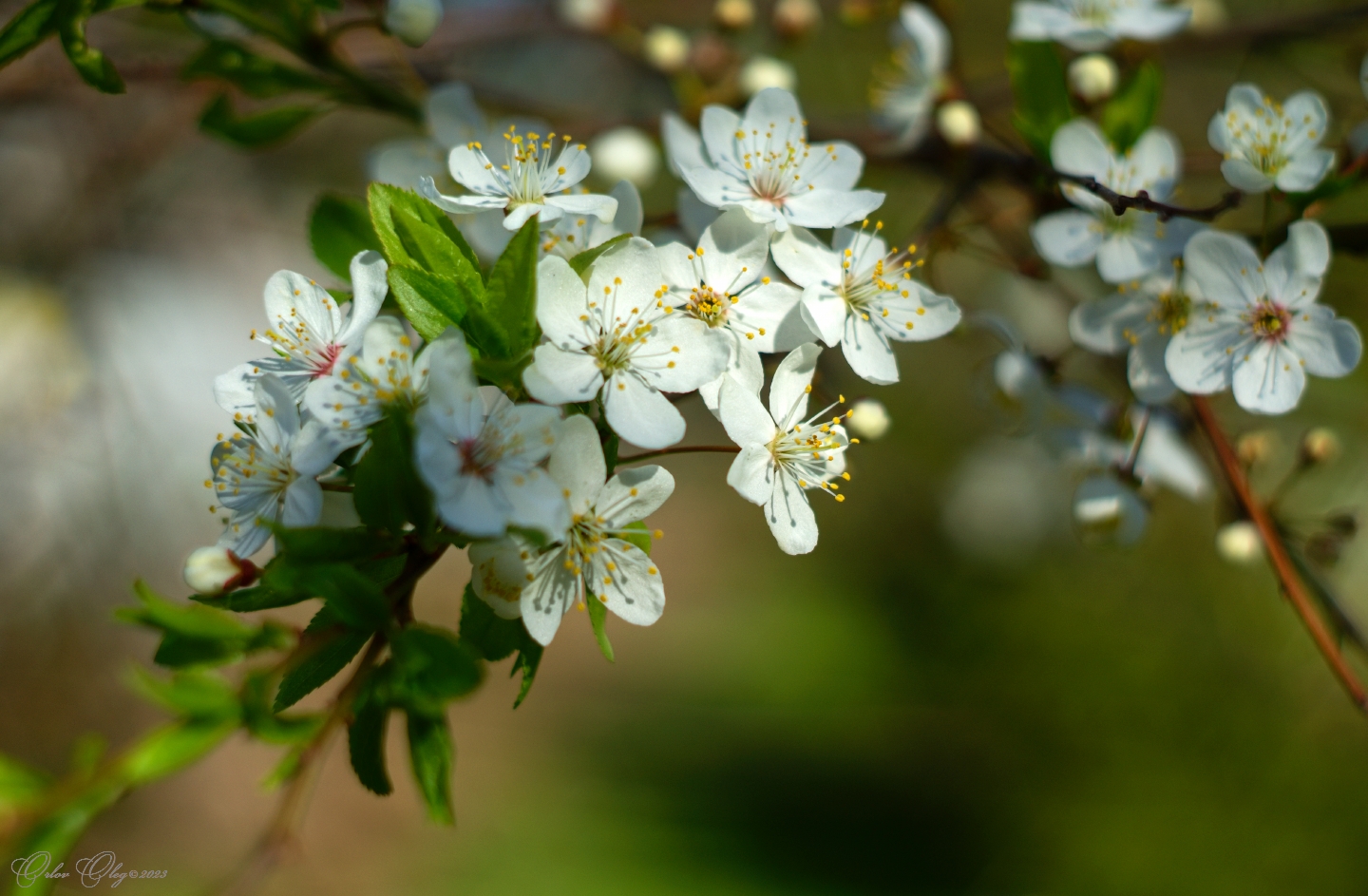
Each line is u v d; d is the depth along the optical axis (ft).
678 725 3.20
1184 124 1.58
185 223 1.80
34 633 1.64
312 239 1.03
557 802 2.82
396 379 0.94
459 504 0.92
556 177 1.00
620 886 2.49
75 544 1.57
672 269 0.99
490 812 2.78
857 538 2.97
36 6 1.05
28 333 1.50
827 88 1.90
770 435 0.98
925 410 2.26
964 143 1.19
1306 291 1.04
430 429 0.92
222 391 0.97
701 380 0.96
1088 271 1.28
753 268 1.00
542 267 0.95
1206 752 1.83
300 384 0.97
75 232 1.51
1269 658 1.65
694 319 0.97
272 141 1.17
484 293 0.94
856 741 2.94
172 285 1.79
